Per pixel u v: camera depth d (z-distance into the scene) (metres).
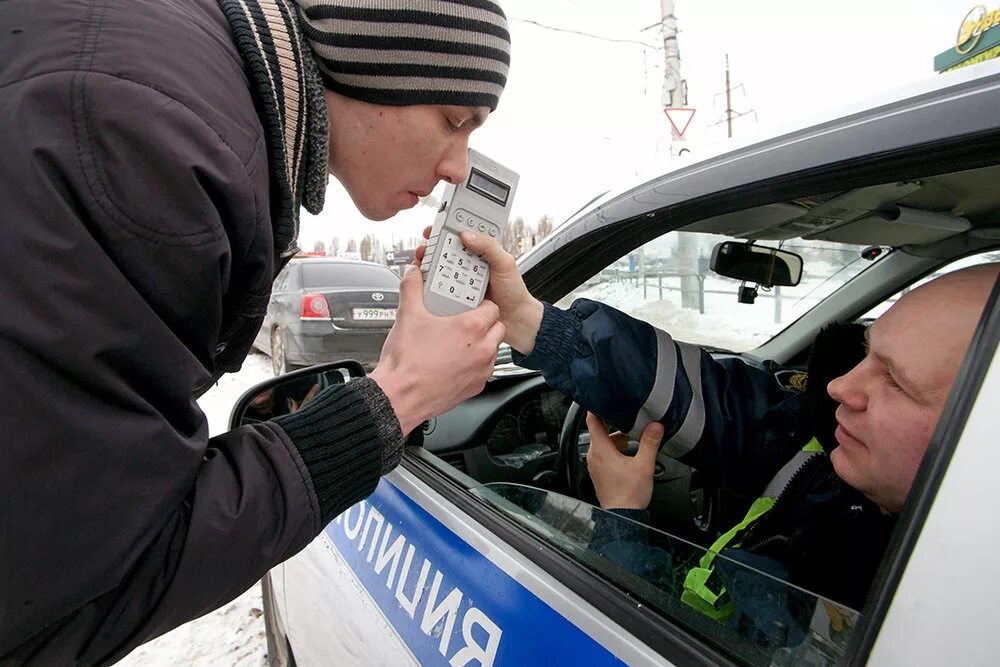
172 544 0.50
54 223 0.43
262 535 0.54
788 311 2.02
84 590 0.45
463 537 0.94
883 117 0.66
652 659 0.62
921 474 0.49
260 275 0.58
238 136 0.53
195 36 0.53
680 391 1.17
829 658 0.55
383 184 0.75
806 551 0.90
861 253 1.77
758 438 1.23
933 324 0.70
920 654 0.44
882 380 0.76
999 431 0.44
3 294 0.41
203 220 0.48
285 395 1.16
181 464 0.48
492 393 1.65
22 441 0.41
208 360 0.54
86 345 0.43
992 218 1.31
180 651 2.04
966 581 0.43
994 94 0.57
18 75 0.45
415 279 0.85
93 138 0.45
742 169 0.81
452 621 0.86
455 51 0.65
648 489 1.17
